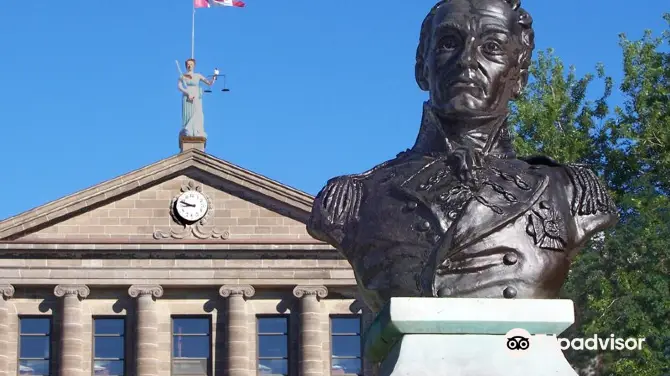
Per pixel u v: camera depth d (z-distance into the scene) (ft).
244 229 192.44
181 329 189.37
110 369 186.80
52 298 188.55
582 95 121.49
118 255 189.57
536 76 122.62
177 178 194.29
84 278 188.24
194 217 192.03
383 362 22.71
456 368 21.42
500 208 23.75
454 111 24.80
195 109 197.98
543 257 23.68
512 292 23.22
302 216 193.06
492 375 21.39
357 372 188.03
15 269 187.42
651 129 117.50
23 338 186.91
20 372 185.57
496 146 25.20
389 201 24.31
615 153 117.80
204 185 193.98
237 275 189.88
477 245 23.49
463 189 24.02
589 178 24.82
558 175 24.76
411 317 21.52
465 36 24.88
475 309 21.57
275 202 193.57
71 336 185.98
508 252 23.56
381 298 23.90
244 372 186.80
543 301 21.66
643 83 122.11
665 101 124.16
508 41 25.08
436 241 23.58
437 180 24.25
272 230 192.44
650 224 99.25
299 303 190.08
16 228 188.44
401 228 23.89
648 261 97.71
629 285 95.96
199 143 196.85
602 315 94.99
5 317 186.50
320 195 25.07
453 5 25.22
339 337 189.37
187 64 199.52
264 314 190.60
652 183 116.88
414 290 23.35
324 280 189.88
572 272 96.73
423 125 25.52
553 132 116.78
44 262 188.24
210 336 189.16
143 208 192.85
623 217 106.63
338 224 24.63
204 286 189.37
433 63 25.08
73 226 191.21
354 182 25.07
